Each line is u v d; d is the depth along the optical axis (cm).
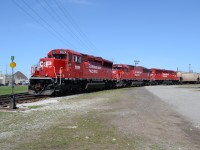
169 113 1927
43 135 1184
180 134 1258
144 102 2650
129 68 6494
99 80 4641
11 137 1152
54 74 3206
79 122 1490
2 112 1872
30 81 3238
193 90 5041
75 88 3825
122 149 987
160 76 8831
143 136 1194
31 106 2236
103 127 1363
